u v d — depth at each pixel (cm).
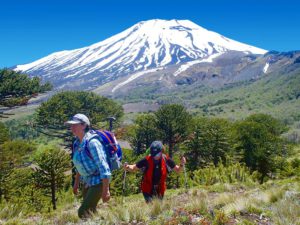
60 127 6069
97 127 5994
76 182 644
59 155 2833
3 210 895
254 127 4919
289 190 990
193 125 5419
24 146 3797
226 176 2233
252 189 1417
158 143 741
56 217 814
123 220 660
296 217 623
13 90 4003
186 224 619
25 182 2870
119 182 2975
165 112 5716
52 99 6303
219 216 622
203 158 4994
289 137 13350
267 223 629
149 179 745
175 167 761
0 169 3092
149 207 711
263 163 4706
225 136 4862
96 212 650
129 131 6438
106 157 557
